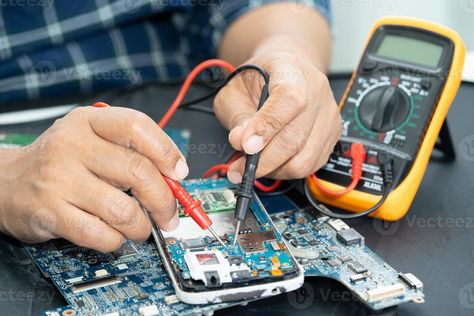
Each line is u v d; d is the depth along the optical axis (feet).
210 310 2.46
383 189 3.22
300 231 3.07
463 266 2.85
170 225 2.85
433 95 3.41
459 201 3.40
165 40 5.85
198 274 2.48
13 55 5.13
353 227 3.18
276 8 5.16
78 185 2.73
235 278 2.49
